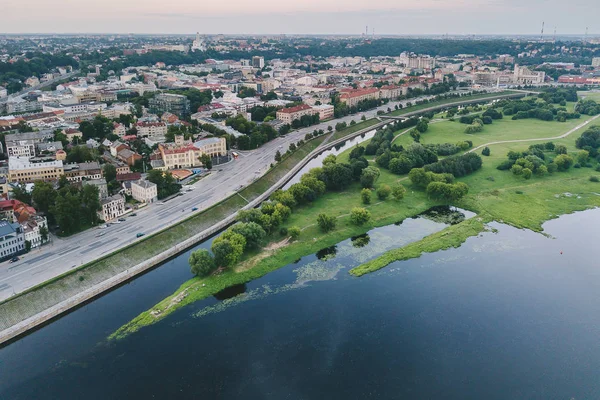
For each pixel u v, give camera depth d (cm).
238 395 19950
